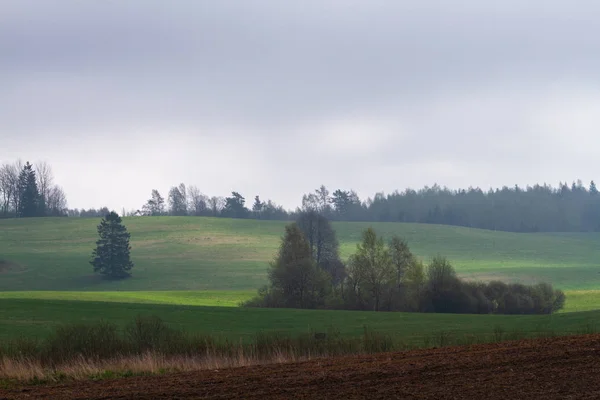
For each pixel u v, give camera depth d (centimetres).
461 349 2386
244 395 1644
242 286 13438
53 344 3147
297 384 1767
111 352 3123
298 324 6138
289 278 8638
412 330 5150
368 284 8669
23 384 2189
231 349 3100
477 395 1551
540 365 1886
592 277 13675
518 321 5762
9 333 5097
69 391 1808
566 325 5009
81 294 10669
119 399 1641
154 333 3312
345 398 1568
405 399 1534
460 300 8425
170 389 1761
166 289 13350
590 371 1772
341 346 3100
